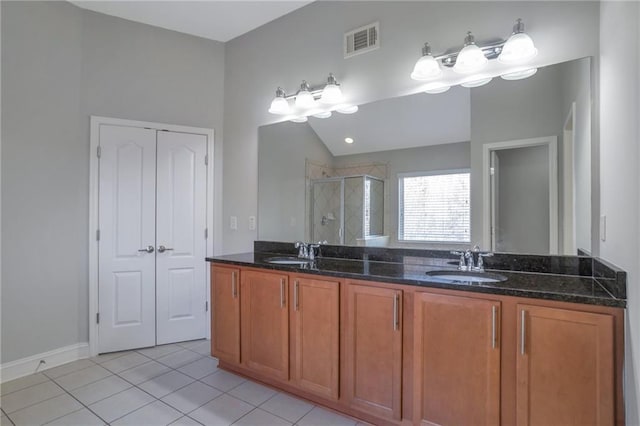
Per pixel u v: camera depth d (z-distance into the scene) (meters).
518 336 1.51
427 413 1.73
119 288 3.07
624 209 1.36
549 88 1.94
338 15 2.74
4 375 2.52
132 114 3.13
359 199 2.65
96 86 3.00
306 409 2.14
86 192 2.97
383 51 2.51
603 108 1.71
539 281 1.74
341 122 2.73
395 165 2.49
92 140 2.98
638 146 1.20
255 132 3.26
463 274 2.08
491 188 2.13
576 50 1.85
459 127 2.23
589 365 1.38
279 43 3.09
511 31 2.03
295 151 2.99
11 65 2.56
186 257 3.31
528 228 2.02
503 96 2.08
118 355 2.99
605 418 1.35
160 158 3.23
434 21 2.29
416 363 1.76
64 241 2.85
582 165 1.84
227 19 3.12
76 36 2.92
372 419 1.98
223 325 2.64
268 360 2.37
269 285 2.36
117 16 3.07
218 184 3.47
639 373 1.19
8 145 2.55
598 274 1.71
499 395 1.55
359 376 1.96
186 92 3.35
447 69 2.26
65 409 2.14
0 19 2.50
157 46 3.23
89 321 2.97
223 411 2.12
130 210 3.11
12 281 2.57
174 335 3.27
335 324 2.04
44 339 2.73
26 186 2.65
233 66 3.43
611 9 1.55
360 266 2.32
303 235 2.94
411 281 1.78
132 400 2.25
